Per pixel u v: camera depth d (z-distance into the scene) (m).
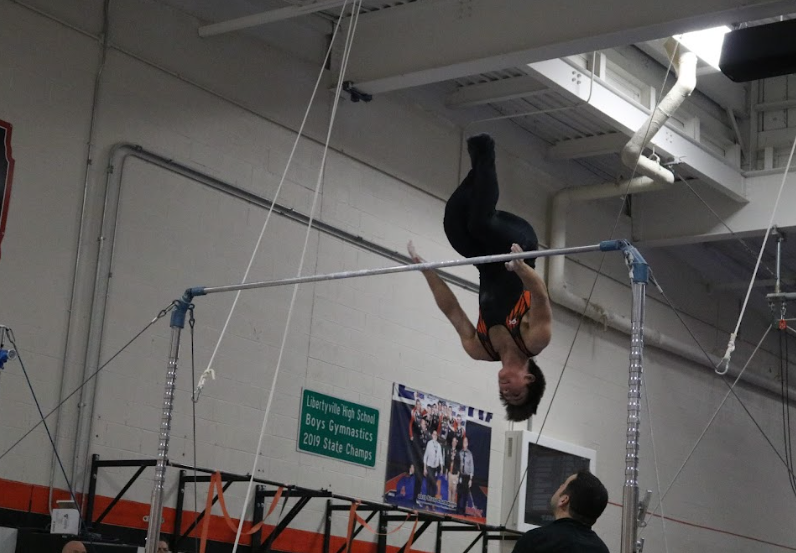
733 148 12.79
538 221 13.02
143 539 8.58
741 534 15.81
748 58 7.23
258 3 10.12
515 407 5.61
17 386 7.98
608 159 13.70
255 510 9.36
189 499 8.95
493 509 11.71
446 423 11.31
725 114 12.77
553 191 13.33
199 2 9.65
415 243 11.29
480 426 11.73
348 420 10.26
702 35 10.61
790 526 17.08
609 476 13.40
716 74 11.76
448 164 11.91
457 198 5.97
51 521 7.61
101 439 8.41
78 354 8.37
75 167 8.56
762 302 17.03
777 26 7.19
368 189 10.89
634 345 4.88
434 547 11.02
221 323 9.31
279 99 10.16
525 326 5.45
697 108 12.28
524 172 12.89
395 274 11.03
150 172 9.04
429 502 10.97
